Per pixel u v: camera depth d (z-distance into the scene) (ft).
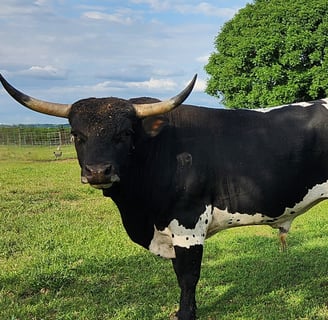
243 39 75.82
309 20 71.61
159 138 14.49
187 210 14.53
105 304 16.84
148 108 13.67
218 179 14.69
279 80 72.95
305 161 15.14
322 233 27.50
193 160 14.48
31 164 78.84
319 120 15.29
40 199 40.16
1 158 92.68
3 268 20.93
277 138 15.02
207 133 14.89
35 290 18.31
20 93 14.02
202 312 16.31
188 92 13.41
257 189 14.90
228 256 22.79
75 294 17.89
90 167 12.32
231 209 15.03
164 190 14.42
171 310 16.34
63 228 28.50
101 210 34.91
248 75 76.69
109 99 13.92
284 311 16.14
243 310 16.28
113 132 12.94
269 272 20.11
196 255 14.74
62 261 21.54
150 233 15.29
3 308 16.46
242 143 14.88
